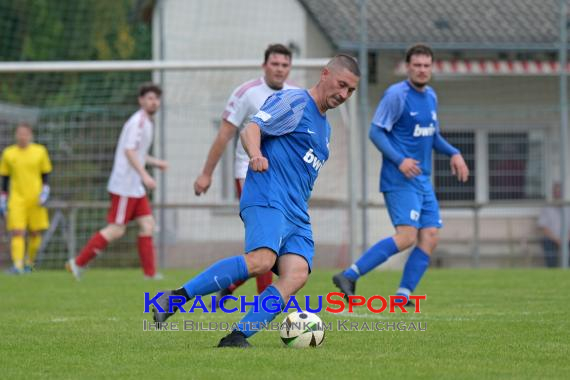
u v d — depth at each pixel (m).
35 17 71.25
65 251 54.75
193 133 55.22
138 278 41.16
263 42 60.38
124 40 73.06
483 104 59.84
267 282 27.23
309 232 18.52
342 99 18.44
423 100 28.56
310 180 18.62
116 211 39.16
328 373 15.62
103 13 73.06
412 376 15.38
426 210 28.69
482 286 35.66
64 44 71.88
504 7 61.38
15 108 56.00
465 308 27.11
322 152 18.66
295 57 59.62
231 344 18.44
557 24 60.53
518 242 56.12
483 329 21.84
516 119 57.78
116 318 24.70
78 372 16.09
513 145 57.78
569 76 60.22
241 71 59.59
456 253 56.06
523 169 57.28
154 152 54.22
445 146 29.45
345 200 54.22
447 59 59.62
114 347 19.08
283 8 59.97
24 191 46.66
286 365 16.38
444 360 17.12
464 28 59.59
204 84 59.59
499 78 59.97
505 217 56.28
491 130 57.84
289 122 18.16
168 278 41.00
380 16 58.91
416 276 28.42
